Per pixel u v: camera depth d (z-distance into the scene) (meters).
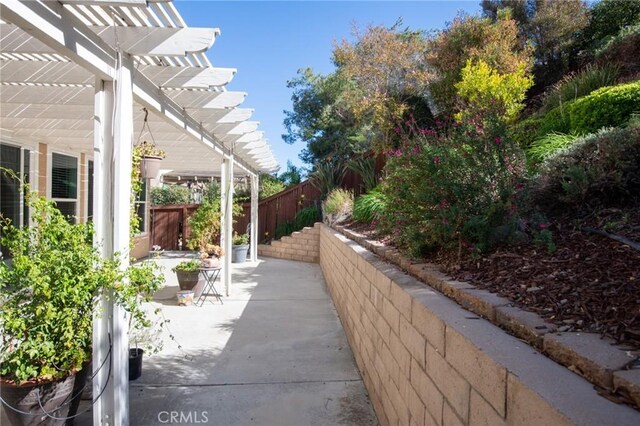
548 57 9.86
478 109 3.25
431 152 2.98
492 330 1.54
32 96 4.61
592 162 2.92
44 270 2.69
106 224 2.85
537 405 1.01
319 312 6.04
